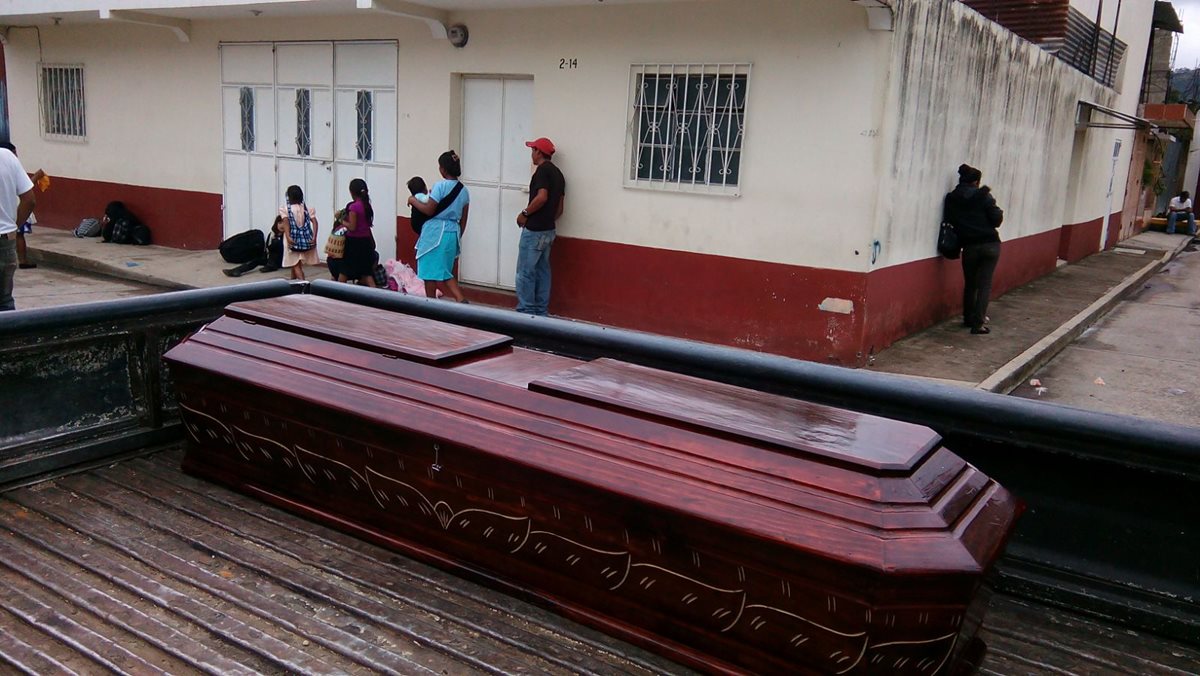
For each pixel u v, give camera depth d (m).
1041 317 10.77
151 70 12.58
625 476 1.91
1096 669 1.97
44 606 2.02
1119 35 17.27
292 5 9.80
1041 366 8.77
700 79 8.26
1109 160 18.59
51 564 2.21
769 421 2.01
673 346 2.72
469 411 2.18
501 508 2.11
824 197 7.81
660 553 1.89
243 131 11.77
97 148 13.53
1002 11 13.41
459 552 2.23
